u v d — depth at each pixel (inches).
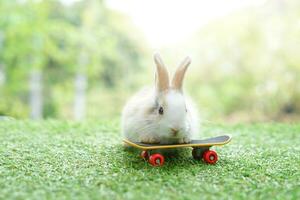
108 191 107.0
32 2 574.2
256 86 570.3
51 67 642.8
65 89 651.5
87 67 619.2
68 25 603.5
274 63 558.6
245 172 127.8
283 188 111.7
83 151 156.0
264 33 570.6
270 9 586.2
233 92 582.9
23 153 150.9
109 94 649.6
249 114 574.2
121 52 646.5
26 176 120.9
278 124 250.1
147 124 138.7
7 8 568.1
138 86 639.1
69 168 130.6
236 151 161.9
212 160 138.6
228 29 587.2
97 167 132.0
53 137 186.5
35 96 618.5
